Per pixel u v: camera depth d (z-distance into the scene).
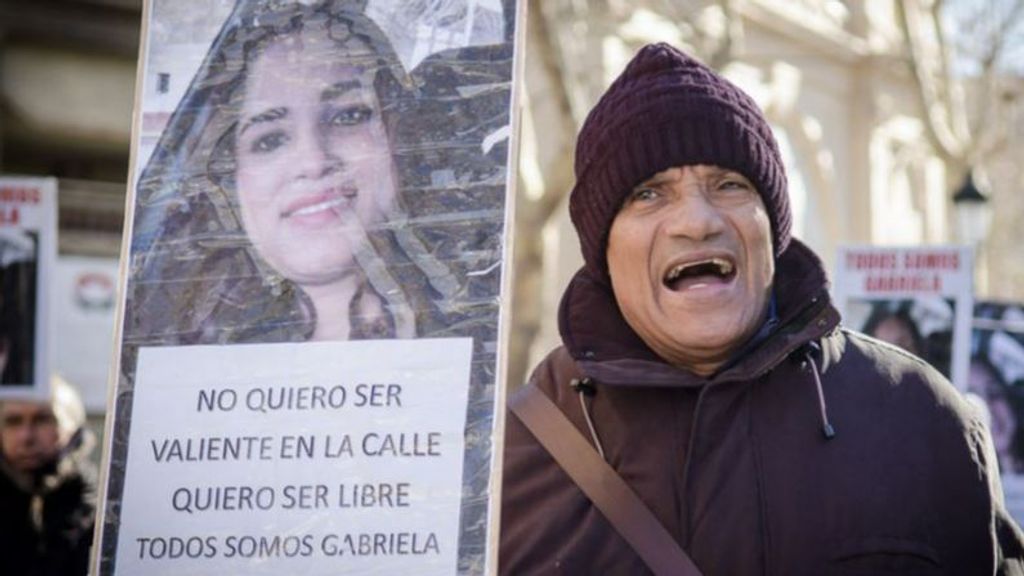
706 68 3.38
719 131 3.29
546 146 14.48
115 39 14.74
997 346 7.81
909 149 24.09
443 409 3.10
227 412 3.18
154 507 3.16
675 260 3.29
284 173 3.28
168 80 3.36
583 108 10.56
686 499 3.25
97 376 13.53
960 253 7.54
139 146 3.35
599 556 3.27
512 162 3.19
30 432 7.26
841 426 3.27
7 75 14.24
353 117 3.28
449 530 3.04
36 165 14.85
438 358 3.13
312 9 3.33
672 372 3.31
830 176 22.48
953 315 7.55
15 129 14.47
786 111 21.25
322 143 3.28
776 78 20.94
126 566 3.15
